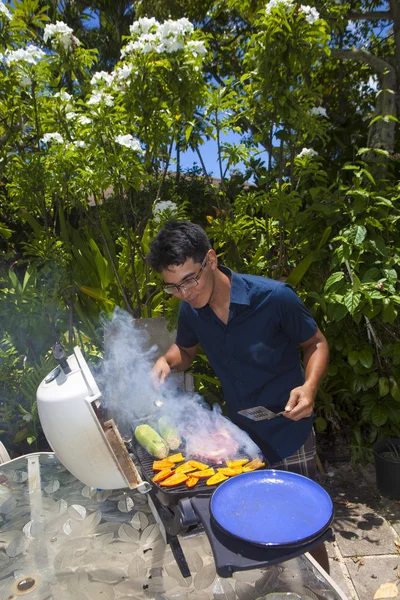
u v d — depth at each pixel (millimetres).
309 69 3168
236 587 1106
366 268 3182
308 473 1799
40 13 3412
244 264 3457
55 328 3572
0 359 3363
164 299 3355
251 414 1452
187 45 2865
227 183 5609
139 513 1400
